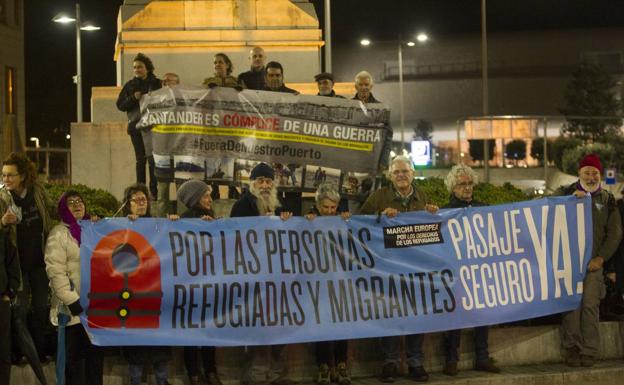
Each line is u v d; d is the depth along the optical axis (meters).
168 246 8.02
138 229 7.96
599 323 9.64
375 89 76.00
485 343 9.05
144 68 11.01
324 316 8.34
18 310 7.66
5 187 8.01
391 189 9.02
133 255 7.91
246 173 9.45
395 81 75.62
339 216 8.51
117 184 14.09
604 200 9.41
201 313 8.05
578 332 9.32
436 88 75.44
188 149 9.42
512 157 54.28
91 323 7.77
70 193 7.87
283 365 8.69
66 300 7.62
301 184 9.47
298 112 9.45
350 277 8.46
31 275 8.14
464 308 8.77
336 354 8.59
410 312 8.59
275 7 15.51
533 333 9.45
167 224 8.04
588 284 9.22
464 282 8.79
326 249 8.43
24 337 7.63
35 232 8.09
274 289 8.25
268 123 9.45
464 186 9.07
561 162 40.59
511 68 75.50
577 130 59.94
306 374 8.76
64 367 7.65
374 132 9.47
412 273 8.63
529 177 43.59
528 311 9.01
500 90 75.44
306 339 8.27
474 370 9.18
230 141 9.45
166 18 15.36
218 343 8.04
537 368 9.23
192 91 9.43
